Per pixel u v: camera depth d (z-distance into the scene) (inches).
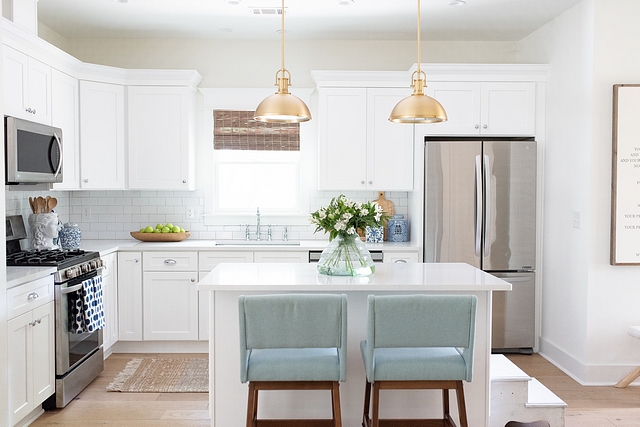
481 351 121.4
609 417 138.3
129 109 196.7
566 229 174.6
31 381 127.5
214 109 211.9
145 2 168.9
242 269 136.5
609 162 159.9
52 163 152.6
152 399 148.9
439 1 167.9
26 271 130.2
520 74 191.0
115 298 185.2
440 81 192.2
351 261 125.9
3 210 114.7
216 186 216.5
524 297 189.8
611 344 162.1
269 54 212.7
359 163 199.8
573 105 170.9
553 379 166.6
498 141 190.9
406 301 102.0
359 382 123.6
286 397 122.4
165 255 188.2
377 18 185.0
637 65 159.5
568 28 174.6
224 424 121.8
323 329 102.3
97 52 209.9
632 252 159.2
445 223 188.7
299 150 214.7
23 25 146.1
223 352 121.1
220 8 174.7
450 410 123.1
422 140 191.6
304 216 215.8
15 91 140.6
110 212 213.2
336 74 196.4
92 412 140.0
